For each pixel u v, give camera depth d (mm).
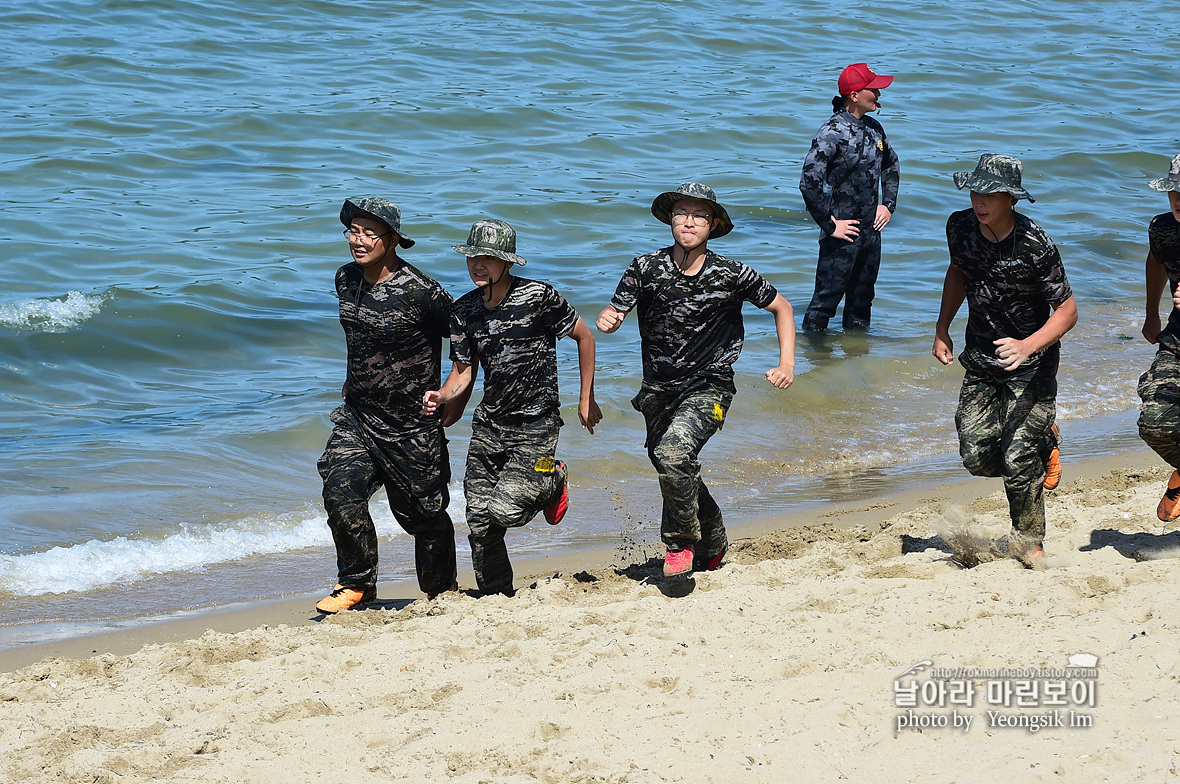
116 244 26375
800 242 29703
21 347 20500
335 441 11648
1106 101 46438
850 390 20391
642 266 10742
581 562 13336
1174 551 11141
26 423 17703
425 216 29656
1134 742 7062
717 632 9703
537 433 11180
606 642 9500
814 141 22062
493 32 48344
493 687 8680
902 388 20734
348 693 8695
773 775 7020
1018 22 59219
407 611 11023
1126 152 39281
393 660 9422
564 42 47812
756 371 20891
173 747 7855
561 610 10484
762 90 43500
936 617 9516
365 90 39938
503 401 11086
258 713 8398
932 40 54031
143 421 17969
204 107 36844
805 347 22297
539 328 11031
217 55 42375
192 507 14938
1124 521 12336
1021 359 10227
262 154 33844
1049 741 7230
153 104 36812
